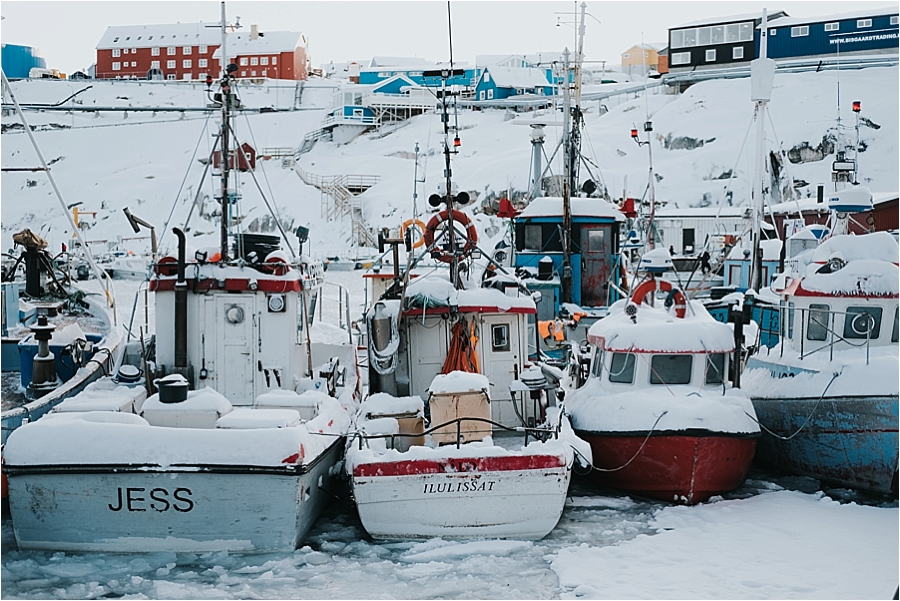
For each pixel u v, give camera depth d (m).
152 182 81.38
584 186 22.33
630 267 24.75
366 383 16.98
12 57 111.81
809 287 12.41
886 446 11.24
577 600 8.72
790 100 61.75
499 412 12.41
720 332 11.62
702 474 11.12
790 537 10.21
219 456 9.31
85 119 97.56
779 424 12.59
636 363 11.77
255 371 11.74
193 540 9.57
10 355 15.16
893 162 53.50
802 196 51.03
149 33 109.50
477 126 80.12
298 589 8.95
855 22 66.00
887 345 12.14
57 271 21.84
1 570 9.21
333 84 106.75
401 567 9.47
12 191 83.38
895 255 12.56
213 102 12.71
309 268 12.95
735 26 69.88
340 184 68.44
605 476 11.98
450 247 12.80
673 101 69.38
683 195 54.72
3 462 9.35
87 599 8.66
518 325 12.52
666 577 9.18
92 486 9.41
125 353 12.91
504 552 9.91
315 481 10.27
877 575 9.14
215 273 11.72
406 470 9.79
